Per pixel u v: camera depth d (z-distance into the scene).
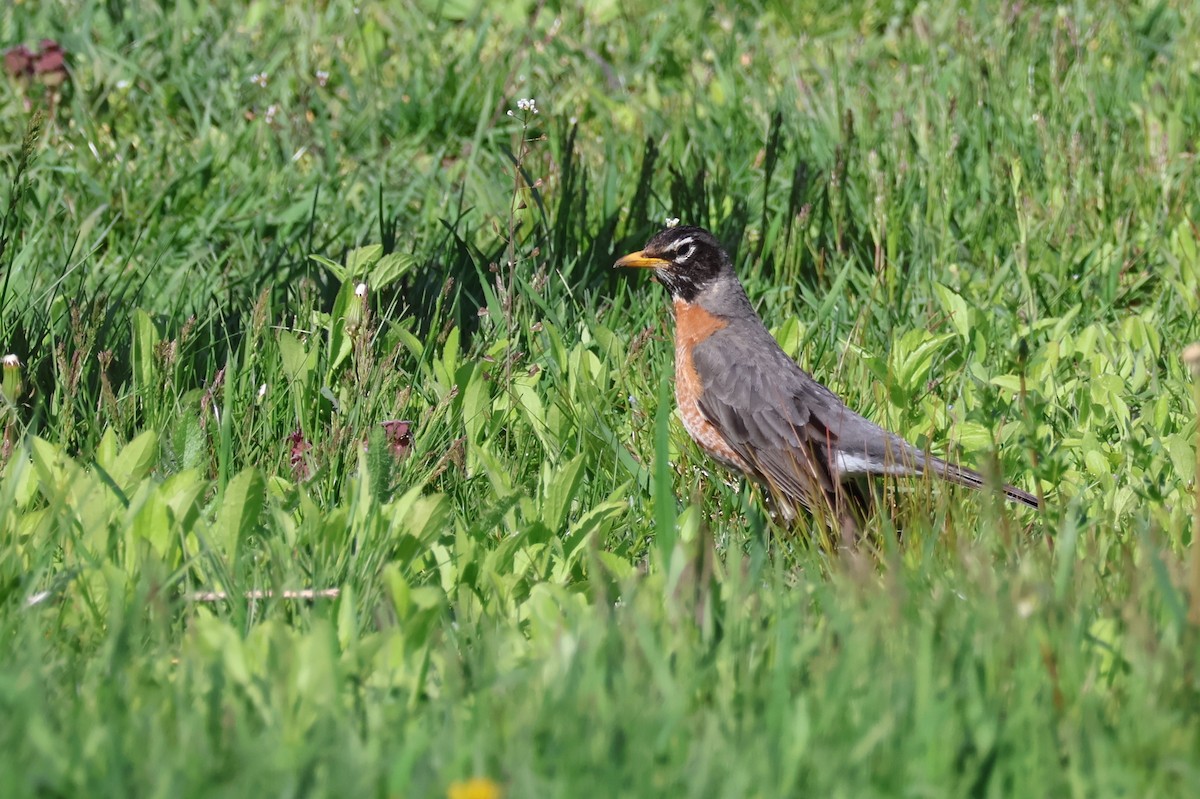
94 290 12.12
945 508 8.34
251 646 6.07
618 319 12.19
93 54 16.38
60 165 14.51
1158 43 18.75
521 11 19.20
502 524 8.59
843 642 6.02
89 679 5.87
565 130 15.21
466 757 5.09
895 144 14.87
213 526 7.54
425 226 14.20
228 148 15.30
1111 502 8.58
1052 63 16.83
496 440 10.06
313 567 7.26
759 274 13.23
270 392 9.84
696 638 6.20
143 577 6.82
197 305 12.17
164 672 6.00
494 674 5.91
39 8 17.53
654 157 13.79
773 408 10.23
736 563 6.74
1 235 11.67
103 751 5.16
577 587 7.65
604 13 19.34
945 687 5.58
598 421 9.76
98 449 8.28
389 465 8.00
